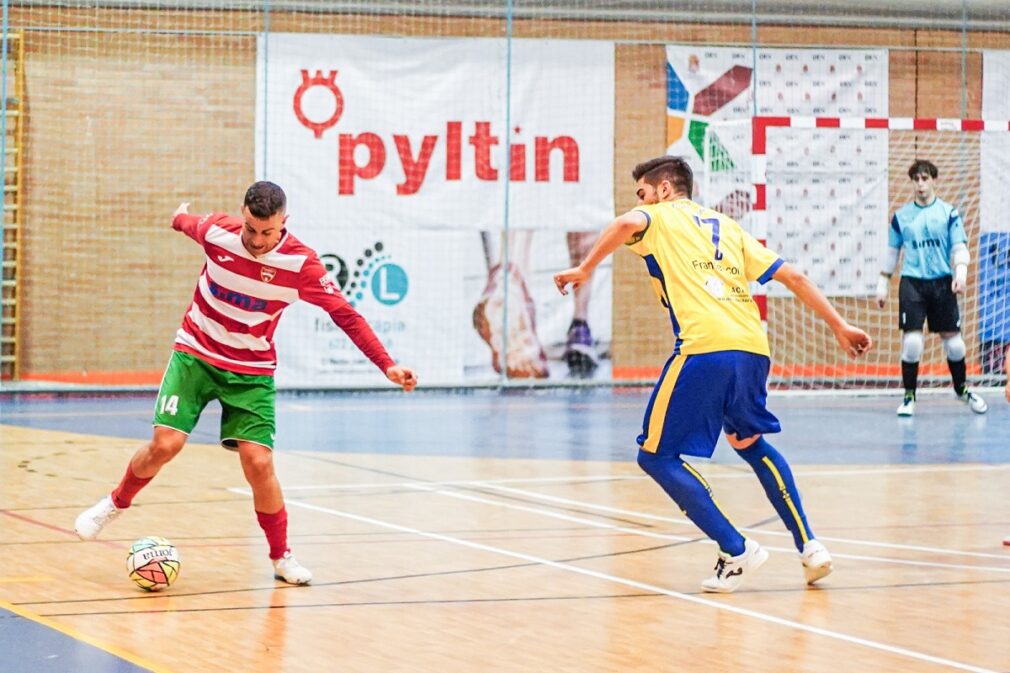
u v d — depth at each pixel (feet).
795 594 22.89
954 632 20.06
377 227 67.62
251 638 19.30
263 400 23.32
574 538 28.37
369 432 50.26
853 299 71.41
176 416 23.15
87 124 65.82
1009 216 71.72
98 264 66.28
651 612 21.38
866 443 47.42
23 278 65.57
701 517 22.93
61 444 45.29
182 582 23.40
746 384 22.93
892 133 71.51
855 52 71.26
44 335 65.82
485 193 68.54
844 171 71.10
